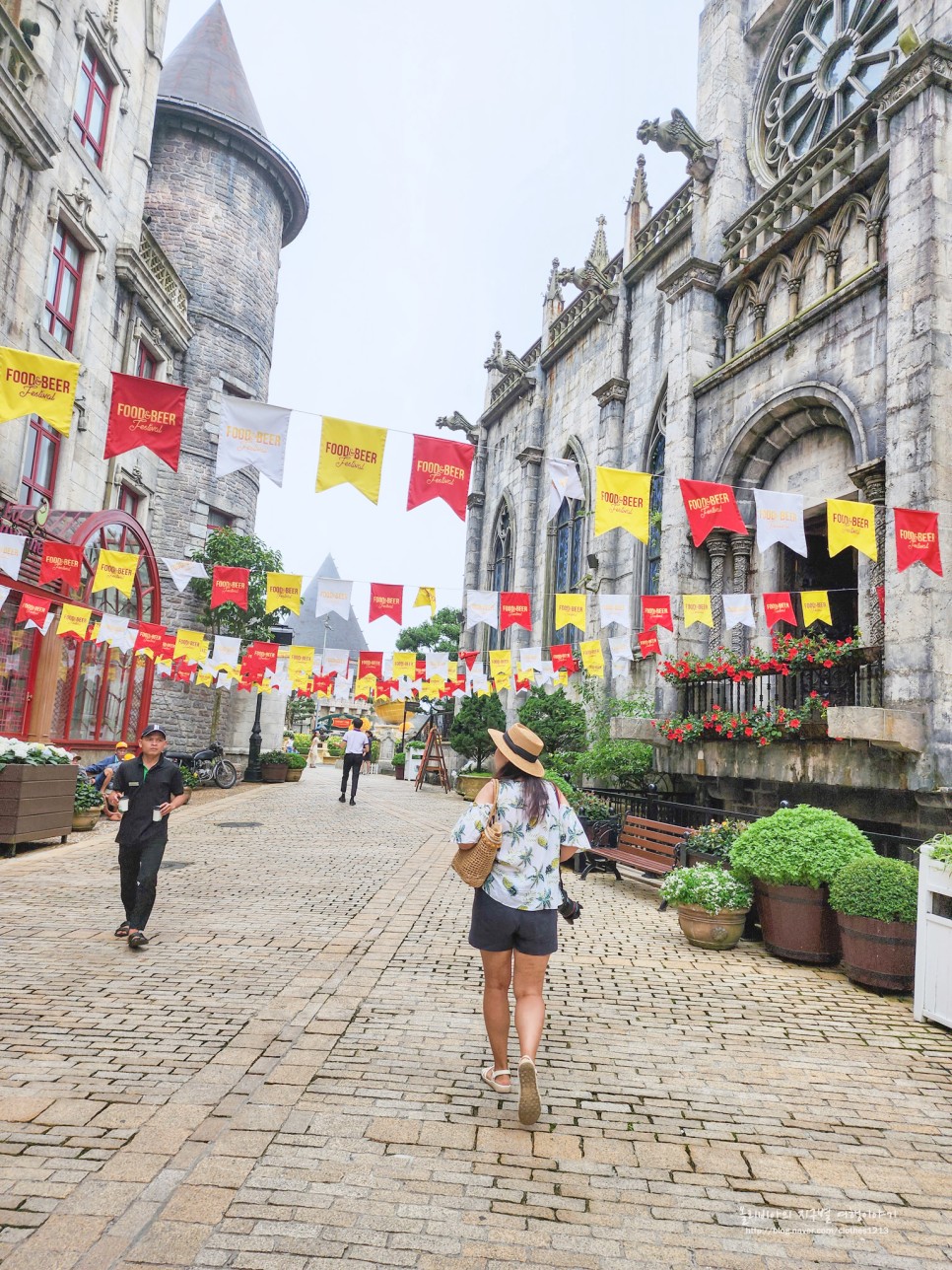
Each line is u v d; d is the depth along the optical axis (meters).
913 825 7.99
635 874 10.48
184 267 24.34
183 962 5.51
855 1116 3.72
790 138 12.75
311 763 43.06
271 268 27.28
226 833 12.27
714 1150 3.33
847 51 12.20
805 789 9.54
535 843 3.65
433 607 10.78
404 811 16.83
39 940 5.93
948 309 8.16
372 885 8.51
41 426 14.29
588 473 18.48
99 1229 2.54
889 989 5.64
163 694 22.52
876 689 8.38
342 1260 2.46
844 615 11.54
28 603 11.73
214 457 24.23
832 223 10.33
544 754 15.47
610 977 5.74
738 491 11.65
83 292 15.52
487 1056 4.14
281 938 6.25
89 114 15.84
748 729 9.20
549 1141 3.31
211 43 27.73
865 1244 2.71
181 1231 2.56
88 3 15.20
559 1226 2.72
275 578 10.79
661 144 13.48
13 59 12.43
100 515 14.12
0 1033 4.14
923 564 7.82
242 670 16.31
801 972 6.10
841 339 9.80
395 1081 3.78
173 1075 3.73
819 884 6.30
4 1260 2.36
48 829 10.02
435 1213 2.75
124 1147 3.07
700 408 12.45
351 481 6.76
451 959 5.85
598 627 16.11
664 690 11.67
